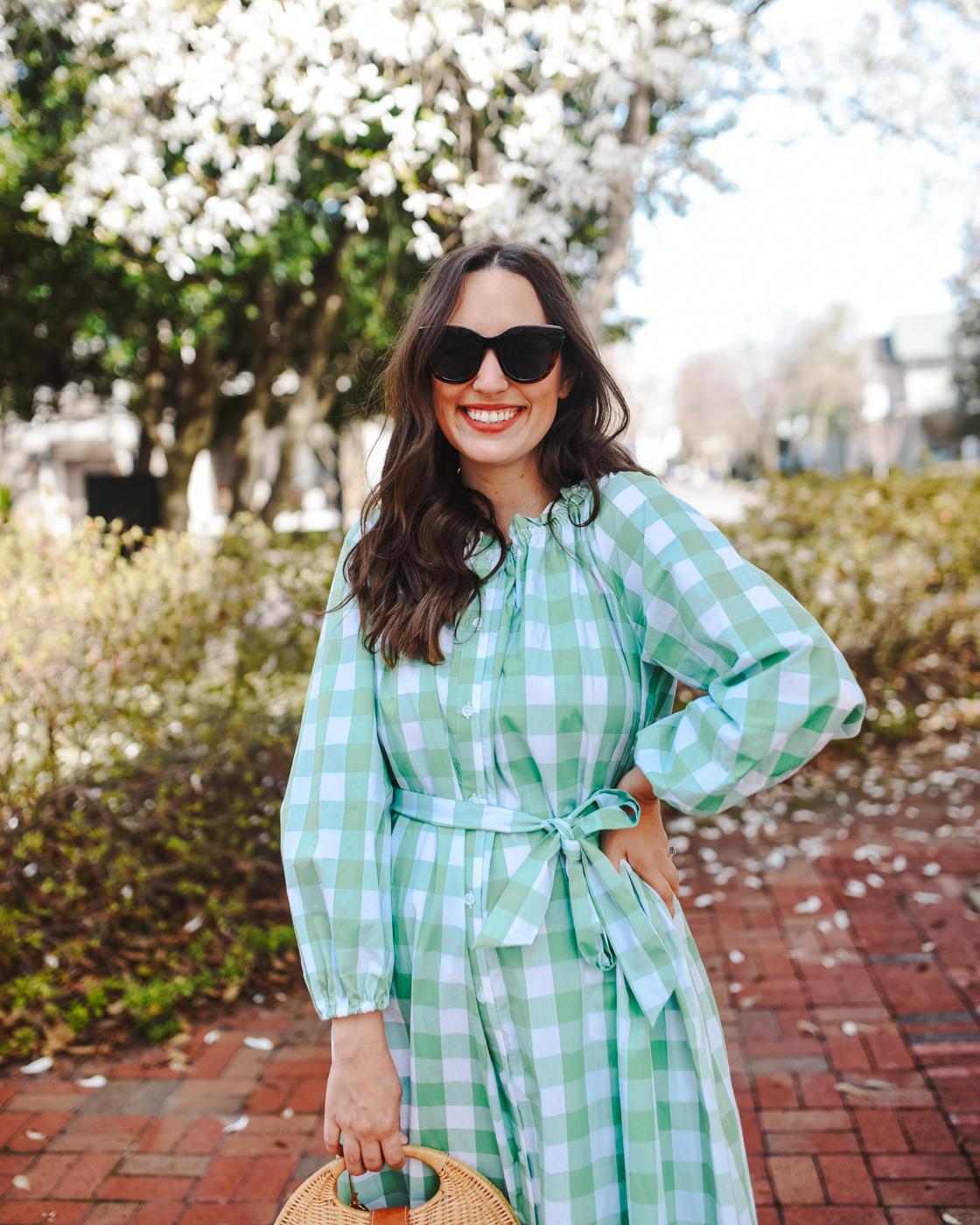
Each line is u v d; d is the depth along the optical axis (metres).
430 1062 1.18
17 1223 2.05
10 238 7.66
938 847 3.93
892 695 5.39
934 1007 2.74
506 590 1.22
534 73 4.60
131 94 4.41
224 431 12.60
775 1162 2.14
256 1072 2.59
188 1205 2.09
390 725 1.23
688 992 1.17
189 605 3.90
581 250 5.29
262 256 7.27
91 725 3.44
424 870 1.20
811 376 44.62
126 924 3.32
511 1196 1.16
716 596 1.11
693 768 1.08
